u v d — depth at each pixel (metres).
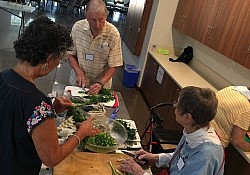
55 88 2.54
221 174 1.49
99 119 2.05
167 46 5.16
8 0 5.88
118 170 1.63
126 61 6.51
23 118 1.13
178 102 1.48
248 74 3.28
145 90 5.15
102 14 2.42
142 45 5.50
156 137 2.88
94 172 1.57
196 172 1.40
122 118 2.26
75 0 10.47
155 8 4.99
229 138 2.37
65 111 1.96
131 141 1.96
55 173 1.49
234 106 2.27
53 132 1.18
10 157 1.19
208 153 1.42
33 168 1.29
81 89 2.55
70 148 1.37
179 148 1.70
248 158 2.26
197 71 4.41
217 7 3.62
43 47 1.11
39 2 10.21
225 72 3.77
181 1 4.75
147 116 4.44
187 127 1.50
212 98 1.43
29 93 1.15
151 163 1.87
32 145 1.20
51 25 1.16
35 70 1.18
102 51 2.65
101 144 1.76
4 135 1.16
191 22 4.32
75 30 2.65
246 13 2.99
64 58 1.24
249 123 2.28
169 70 4.17
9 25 6.68
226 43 3.28
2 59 5.07
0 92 1.16
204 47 4.43
